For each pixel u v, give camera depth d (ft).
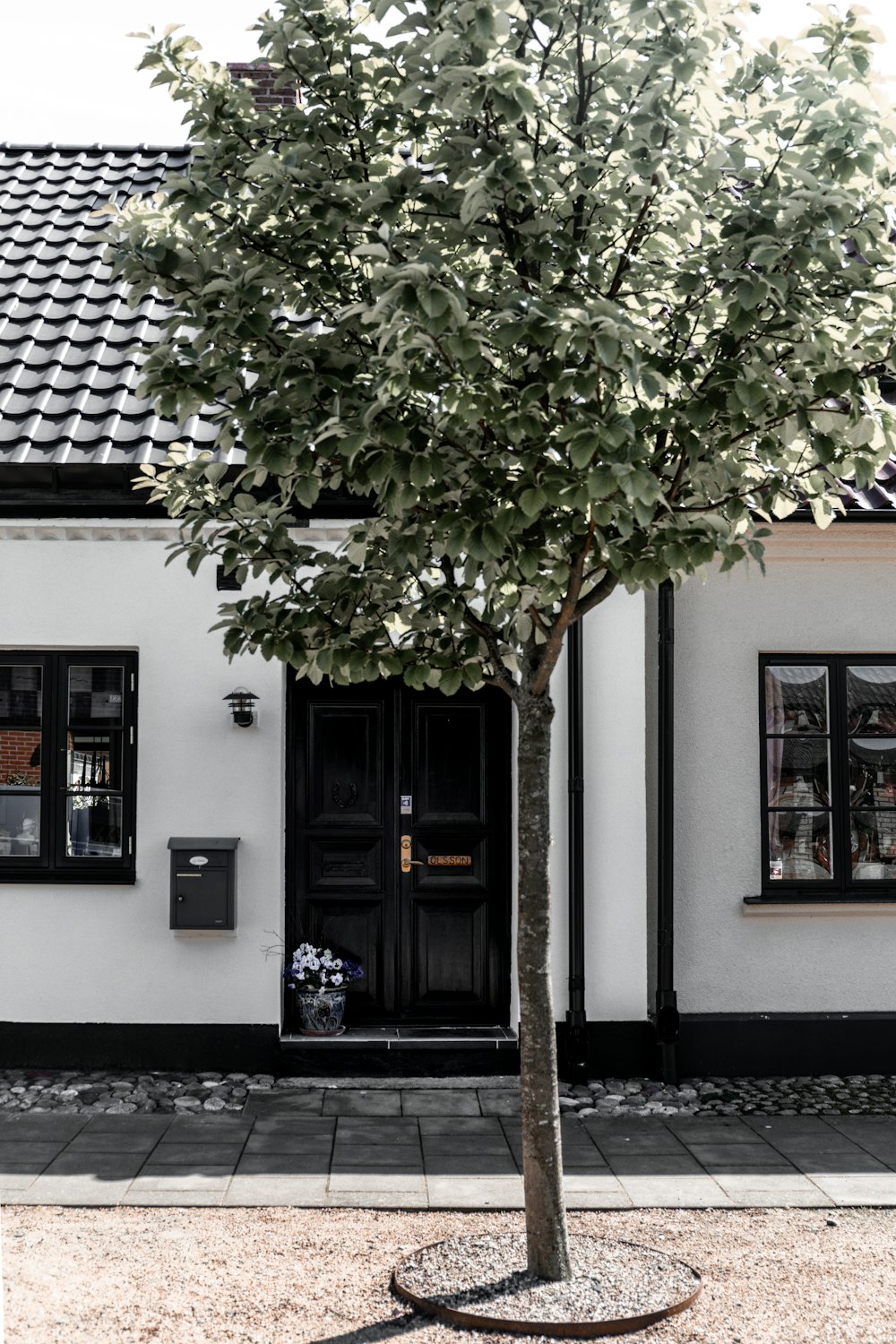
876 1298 17.31
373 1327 16.10
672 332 16.66
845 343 15.51
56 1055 27.86
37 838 28.53
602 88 15.72
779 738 30.01
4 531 28.22
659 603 28.86
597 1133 24.94
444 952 29.53
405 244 15.80
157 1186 21.40
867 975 29.68
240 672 28.37
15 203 37.29
